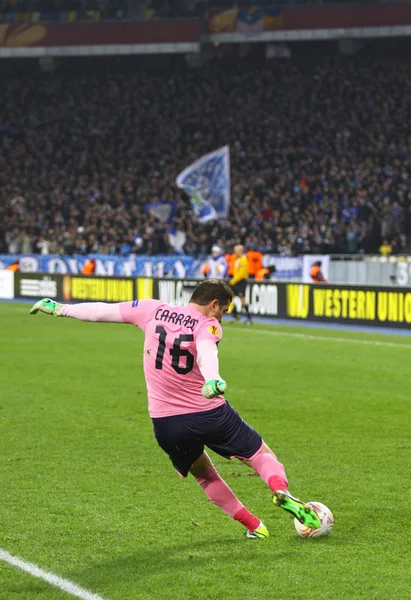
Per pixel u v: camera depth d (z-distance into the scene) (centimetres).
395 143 8312
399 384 2670
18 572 1075
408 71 8938
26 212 8812
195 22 9281
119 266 7412
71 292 6456
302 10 8969
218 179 6638
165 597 994
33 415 2123
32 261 7744
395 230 7125
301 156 8625
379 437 1909
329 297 4791
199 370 1100
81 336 4075
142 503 1384
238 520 1197
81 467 1617
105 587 1025
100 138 9638
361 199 7594
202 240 7556
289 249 7162
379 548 1169
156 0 9725
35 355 3316
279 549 1163
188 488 1477
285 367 3042
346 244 7138
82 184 9094
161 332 1108
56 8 10012
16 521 1286
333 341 3925
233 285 4834
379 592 1008
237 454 1128
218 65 10088
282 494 1078
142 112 9719
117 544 1185
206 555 1139
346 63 9512
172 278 5566
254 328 4609
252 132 9062
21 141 9888
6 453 1727
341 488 1479
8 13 10062
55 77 10488
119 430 1959
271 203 7988
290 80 9356
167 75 10269
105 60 10431
